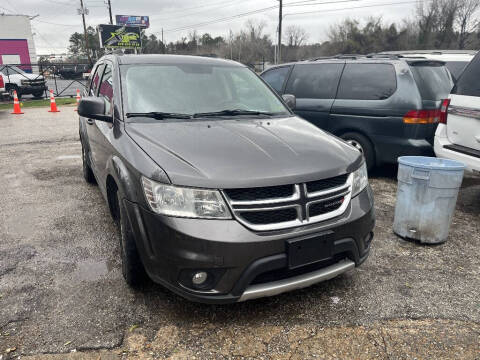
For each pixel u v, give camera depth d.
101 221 4.39
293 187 2.51
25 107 17.30
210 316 2.76
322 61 6.57
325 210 2.64
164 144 2.78
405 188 3.89
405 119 5.39
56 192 5.41
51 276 3.25
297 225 2.50
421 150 5.38
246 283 2.42
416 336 2.58
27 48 40.56
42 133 10.31
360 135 5.93
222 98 3.69
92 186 5.69
